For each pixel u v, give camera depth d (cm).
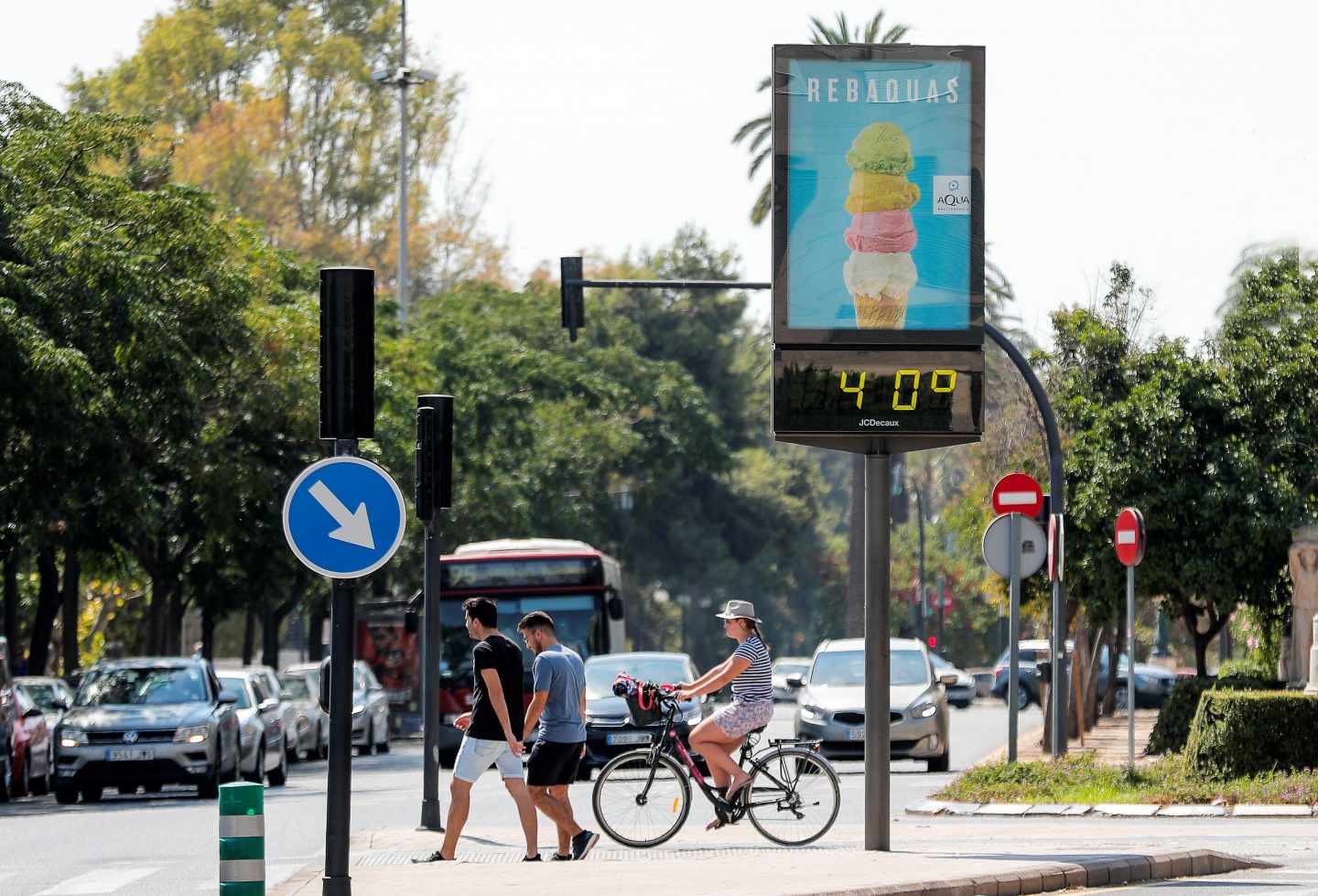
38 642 13575
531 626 5031
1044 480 11562
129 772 8388
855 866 4475
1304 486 10400
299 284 16225
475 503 19462
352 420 3638
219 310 11806
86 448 10875
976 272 4822
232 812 3203
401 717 17200
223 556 15088
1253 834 5628
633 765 5434
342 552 3516
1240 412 10269
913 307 4816
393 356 16888
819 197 4822
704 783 5419
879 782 4888
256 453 14012
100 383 10238
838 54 4844
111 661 9125
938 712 9106
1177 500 10212
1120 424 10356
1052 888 4338
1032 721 16588
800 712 9425
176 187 12131
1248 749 6838
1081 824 6072
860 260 4816
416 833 6047
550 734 4969
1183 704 8675
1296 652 9188
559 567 11131
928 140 4838
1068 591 10562
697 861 4656
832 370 4809
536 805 5009
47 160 11044
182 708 8638
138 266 10788
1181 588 10512
